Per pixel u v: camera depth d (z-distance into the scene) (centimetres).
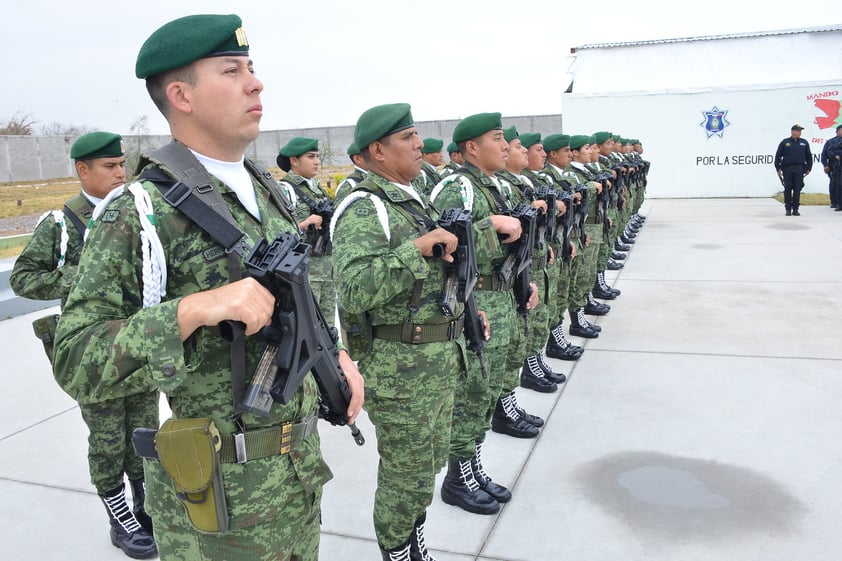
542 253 445
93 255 147
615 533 309
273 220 172
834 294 724
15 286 319
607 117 1875
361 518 330
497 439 414
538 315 461
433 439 270
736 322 640
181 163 153
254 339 157
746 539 300
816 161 1756
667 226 1313
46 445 423
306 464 169
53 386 533
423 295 254
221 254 152
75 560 304
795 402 448
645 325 648
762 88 1758
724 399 458
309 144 606
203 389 155
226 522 151
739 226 1259
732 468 364
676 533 307
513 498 344
